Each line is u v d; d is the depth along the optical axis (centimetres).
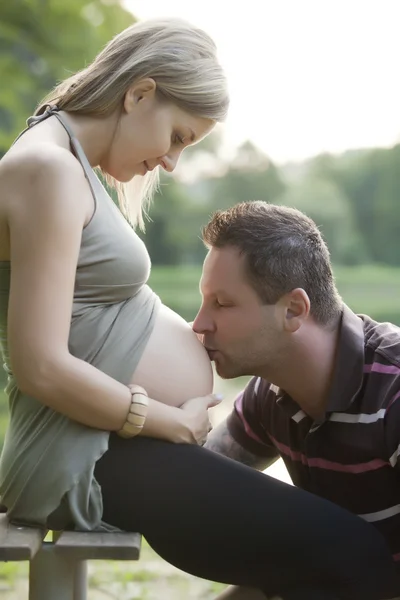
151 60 215
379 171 4438
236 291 219
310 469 229
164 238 3725
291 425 234
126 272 206
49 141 208
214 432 259
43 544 203
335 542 201
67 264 194
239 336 221
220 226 225
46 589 204
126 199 251
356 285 3466
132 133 218
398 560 226
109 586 363
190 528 201
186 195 3909
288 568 202
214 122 225
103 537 197
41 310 191
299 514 201
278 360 222
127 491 201
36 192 194
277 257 217
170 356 214
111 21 970
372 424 216
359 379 218
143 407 199
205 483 202
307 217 230
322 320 221
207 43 222
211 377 224
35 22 943
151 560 405
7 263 204
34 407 206
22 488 202
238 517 200
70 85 222
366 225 4434
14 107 966
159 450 204
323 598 202
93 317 205
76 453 199
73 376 192
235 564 203
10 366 211
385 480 221
